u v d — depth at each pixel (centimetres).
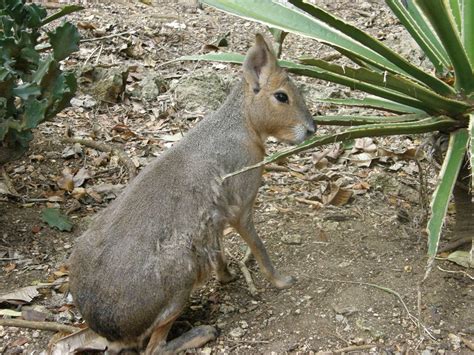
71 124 263
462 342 190
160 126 267
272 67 197
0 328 195
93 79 278
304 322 196
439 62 200
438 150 204
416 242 216
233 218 197
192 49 304
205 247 191
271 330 195
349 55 198
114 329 184
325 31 199
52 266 211
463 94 192
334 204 233
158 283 184
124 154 248
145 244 185
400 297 199
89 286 184
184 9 341
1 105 209
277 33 222
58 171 242
